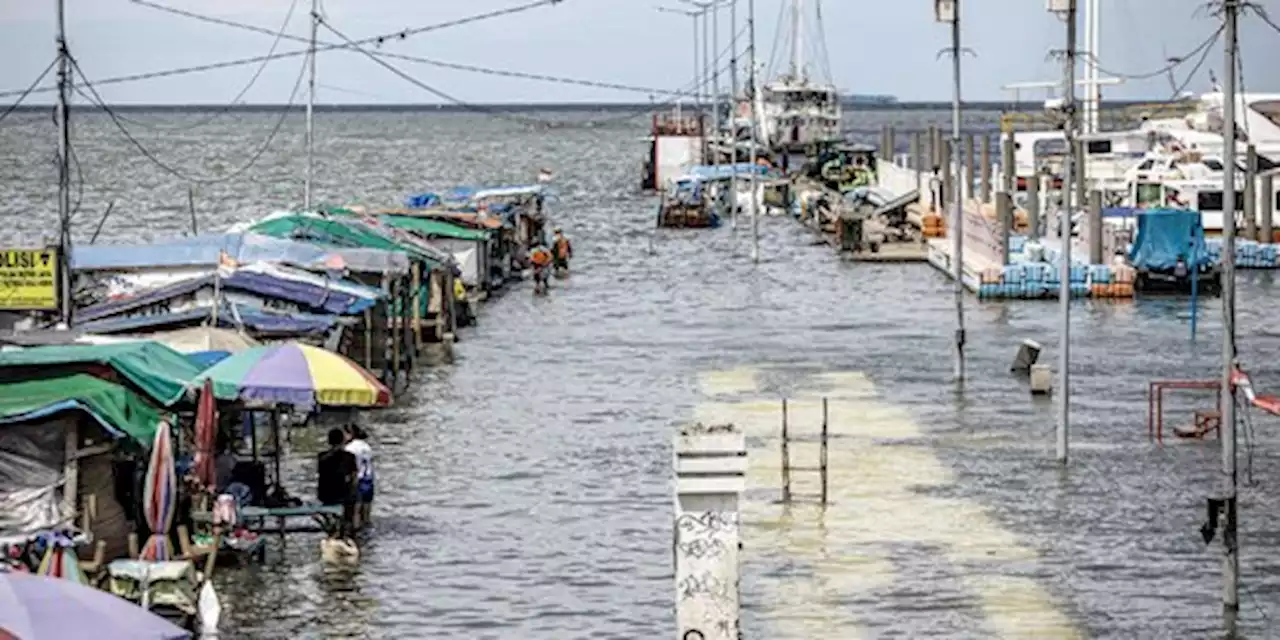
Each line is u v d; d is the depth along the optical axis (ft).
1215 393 358.43
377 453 303.48
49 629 142.10
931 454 297.94
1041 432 318.24
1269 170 646.74
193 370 237.66
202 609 198.29
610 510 262.47
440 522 255.09
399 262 381.60
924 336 443.32
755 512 256.52
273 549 236.02
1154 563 231.91
